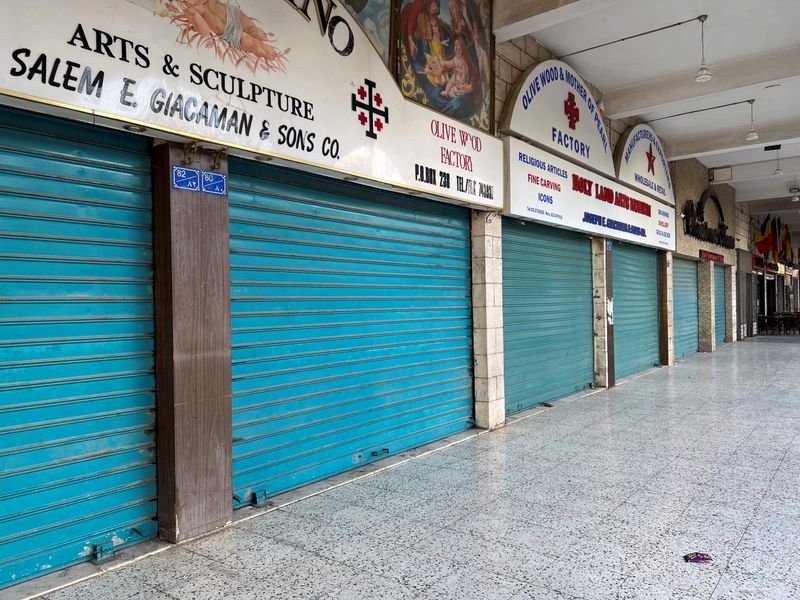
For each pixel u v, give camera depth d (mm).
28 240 2969
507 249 7367
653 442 5949
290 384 4449
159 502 3500
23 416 2932
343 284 4973
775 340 20391
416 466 5133
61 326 3090
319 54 4254
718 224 17594
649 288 12617
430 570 3098
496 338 6820
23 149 2951
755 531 3588
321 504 4141
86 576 3008
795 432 6301
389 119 4988
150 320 3506
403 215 5715
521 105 7020
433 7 5746
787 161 15328
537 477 4781
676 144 13211
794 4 6984
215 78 3482
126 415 3375
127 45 3033
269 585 2930
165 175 3416
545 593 2834
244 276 4078
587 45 8055
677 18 7301
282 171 4379
